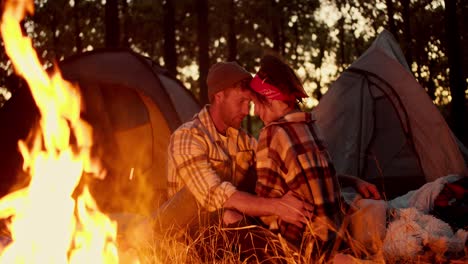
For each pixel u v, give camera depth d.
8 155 5.84
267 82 3.41
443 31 24.14
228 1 23.39
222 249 3.48
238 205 3.49
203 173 3.78
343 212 3.42
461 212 4.55
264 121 3.49
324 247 3.31
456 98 17.45
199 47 17.80
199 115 4.09
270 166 3.34
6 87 12.66
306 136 3.32
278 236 3.30
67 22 22.12
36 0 20.56
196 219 3.86
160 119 5.98
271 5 25.20
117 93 6.09
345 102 6.90
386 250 3.55
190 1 20.45
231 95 4.00
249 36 26.28
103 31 23.17
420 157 6.32
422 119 6.36
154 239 3.81
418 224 3.76
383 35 7.38
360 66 6.89
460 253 3.57
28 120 5.90
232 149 4.12
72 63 5.97
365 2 26.34
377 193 3.84
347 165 6.61
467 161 6.54
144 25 23.09
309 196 3.28
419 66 24.70
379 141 6.60
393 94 6.56
